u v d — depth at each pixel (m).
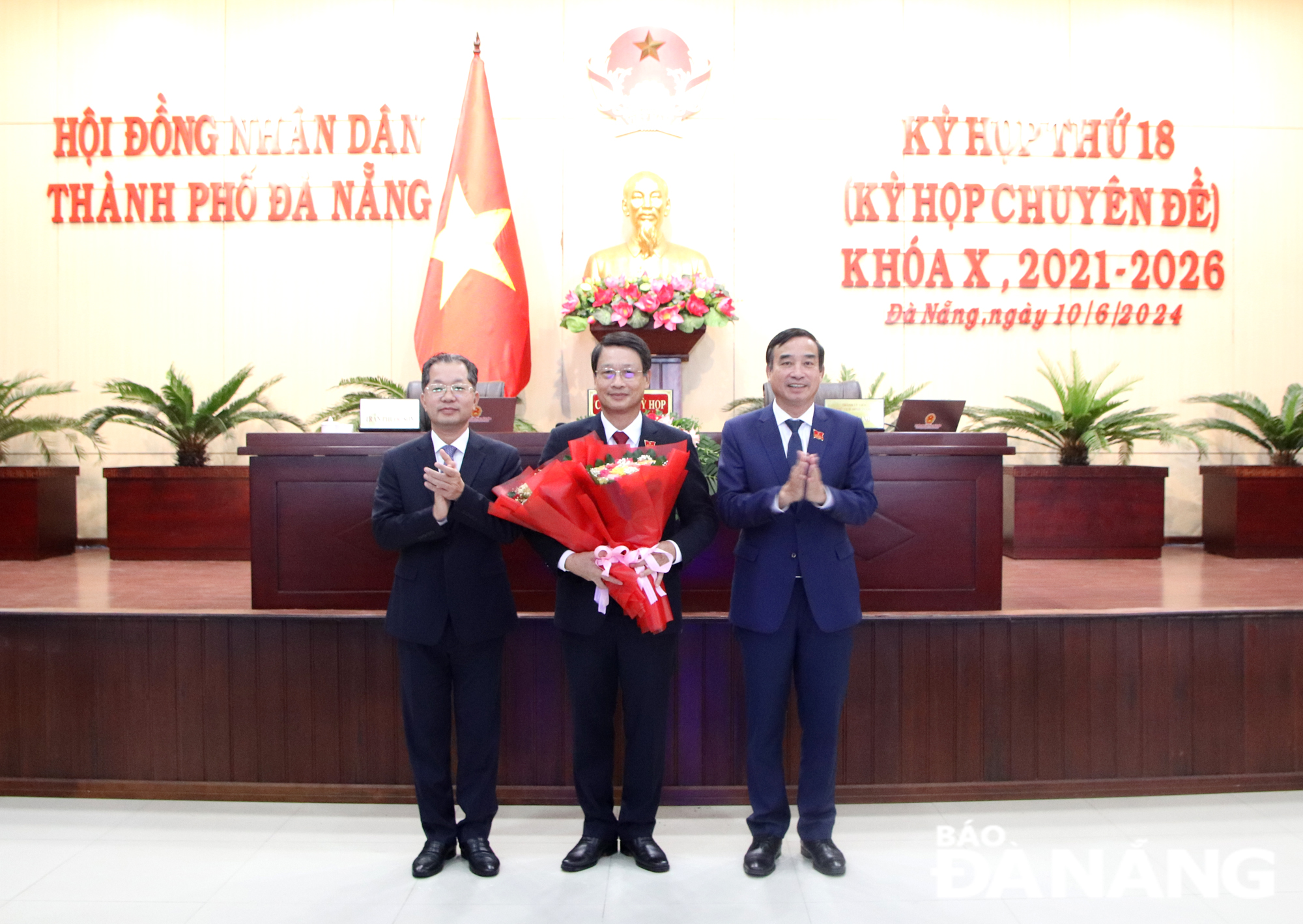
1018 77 5.26
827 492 2.05
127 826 2.55
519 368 4.92
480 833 2.26
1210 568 4.13
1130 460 5.35
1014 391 5.30
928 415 3.15
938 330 5.27
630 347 2.15
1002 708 2.72
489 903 2.09
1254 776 2.76
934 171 5.27
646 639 2.13
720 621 2.69
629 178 5.22
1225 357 5.32
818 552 2.13
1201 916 2.05
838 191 5.25
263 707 2.71
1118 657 2.73
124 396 4.82
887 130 5.25
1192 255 5.28
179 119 5.22
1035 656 2.72
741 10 5.21
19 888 2.19
